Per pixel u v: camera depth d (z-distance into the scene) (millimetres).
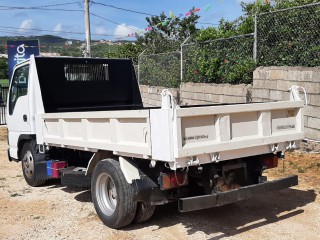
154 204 5488
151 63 18391
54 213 6691
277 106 5738
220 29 14516
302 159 9172
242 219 6070
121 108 8781
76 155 7422
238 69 11875
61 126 6781
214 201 5062
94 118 5910
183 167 4902
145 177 5465
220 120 5113
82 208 6875
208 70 13305
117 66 8781
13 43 20266
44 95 7844
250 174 5887
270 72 10562
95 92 8438
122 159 5535
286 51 10562
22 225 6195
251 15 13094
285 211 6336
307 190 7293
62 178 6926
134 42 26797
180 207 4875
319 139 9359
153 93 17688
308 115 9555
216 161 5117
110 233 5660
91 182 6062
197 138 4918
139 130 5156
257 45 11438
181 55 15133
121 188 5477
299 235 5387
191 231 5645
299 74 9695
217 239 5324
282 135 5828
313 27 9766
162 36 25344
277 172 8391
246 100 11445
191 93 14148
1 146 14164
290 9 10273
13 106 8797
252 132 5535
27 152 8375
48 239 5586
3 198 7684
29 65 8133
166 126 4730
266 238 5316
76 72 8242
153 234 5578
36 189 8266
